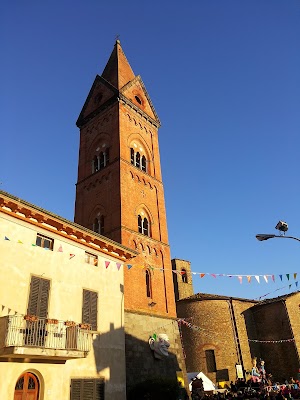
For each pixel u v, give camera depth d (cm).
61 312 2236
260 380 3844
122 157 3872
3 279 2000
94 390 2252
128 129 4219
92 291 2509
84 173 4234
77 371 2186
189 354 4703
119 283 2772
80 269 2483
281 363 4759
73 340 2111
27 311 2047
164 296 3509
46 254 2289
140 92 4766
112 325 2566
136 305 3111
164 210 4150
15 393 1859
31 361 1959
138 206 3778
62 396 2052
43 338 1978
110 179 3809
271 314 5053
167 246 3878
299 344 4712
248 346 4878
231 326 4888
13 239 2127
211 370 4553
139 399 2553
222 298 5006
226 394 3334
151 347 2992
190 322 4859
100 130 4341
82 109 4769
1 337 1839
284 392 3028
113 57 4934
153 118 4784
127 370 2688
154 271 3528
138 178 3972
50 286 2233
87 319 2391
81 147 4506
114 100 4319
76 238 2517
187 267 6800
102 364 2367
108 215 3609
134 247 3438
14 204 2142
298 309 5022
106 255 2752
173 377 3059
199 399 3200
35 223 2273
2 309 1939
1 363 1836
